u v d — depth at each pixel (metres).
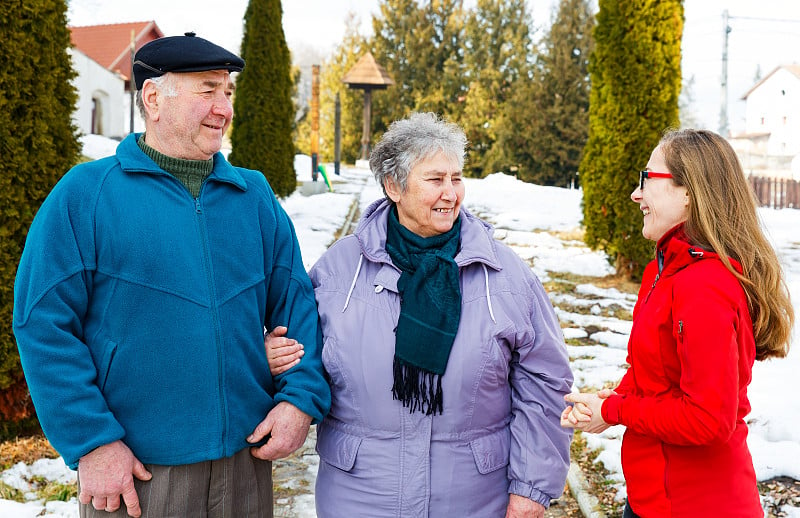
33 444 4.47
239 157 15.42
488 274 2.37
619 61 8.79
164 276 2.19
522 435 2.35
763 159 37.75
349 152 40.16
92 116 33.59
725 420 1.87
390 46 42.06
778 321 2.06
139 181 2.24
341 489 2.35
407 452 2.28
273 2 15.35
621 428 4.71
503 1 40.56
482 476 2.31
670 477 2.05
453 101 40.53
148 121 2.28
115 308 2.17
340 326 2.37
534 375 2.38
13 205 4.31
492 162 32.59
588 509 3.75
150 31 41.53
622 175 8.88
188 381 2.20
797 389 5.12
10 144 4.25
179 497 2.22
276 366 2.39
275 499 3.93
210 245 2.28
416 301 2.28
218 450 2.24
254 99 15.23
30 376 2.07
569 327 7.32
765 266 2.02
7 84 4.23
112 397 2.18
